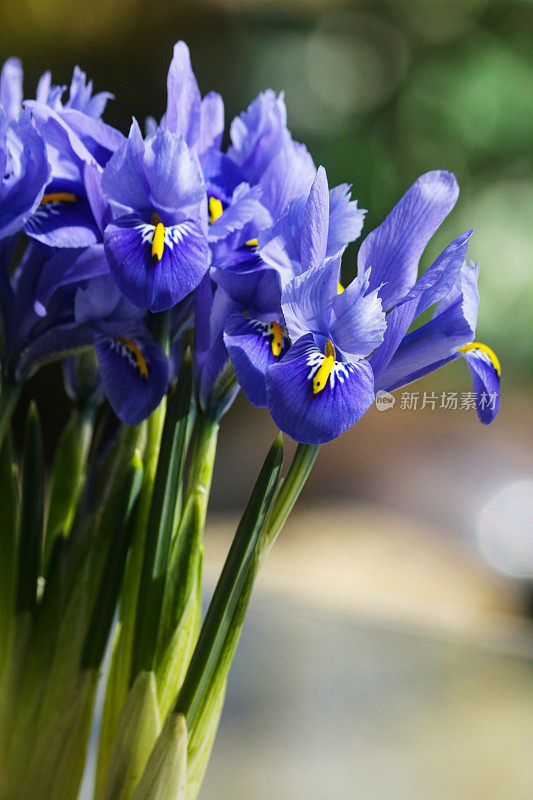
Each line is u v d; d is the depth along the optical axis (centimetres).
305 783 56
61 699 49
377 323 44
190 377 47
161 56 288
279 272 45
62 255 46
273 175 47
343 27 308
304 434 43
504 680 67
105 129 47
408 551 175
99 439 49
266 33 305
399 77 306
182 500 55
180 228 45
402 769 57
